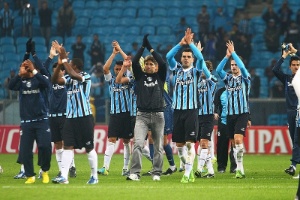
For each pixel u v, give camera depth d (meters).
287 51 48.44
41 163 41.12
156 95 42.09
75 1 105.69
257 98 77.62
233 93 47.03
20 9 101.56
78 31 102.06
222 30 92.19
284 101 74.44
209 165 47.62
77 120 39.94
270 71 90.00
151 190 36.81
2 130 76.50
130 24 102.69
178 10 103.69
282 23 96.69
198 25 96.31
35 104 39.97
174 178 45.91
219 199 33.31
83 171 52.50
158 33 101.06
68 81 39.84
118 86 49.09
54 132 45.75
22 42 98.44
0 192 35.50
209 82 47.41
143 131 42.62
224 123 53.00
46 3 98.81
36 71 39.69
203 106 47.12
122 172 49.22
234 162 52.50
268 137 74.94
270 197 34.22
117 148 76.44
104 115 75.69
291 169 48.88
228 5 103.50
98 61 91.38
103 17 104.00
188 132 42.38
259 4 104.56
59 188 37.44
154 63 41.97
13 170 53.81
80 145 40.47
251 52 94.62
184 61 42.81
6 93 84.25
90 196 33.88
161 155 43.25
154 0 105.06
